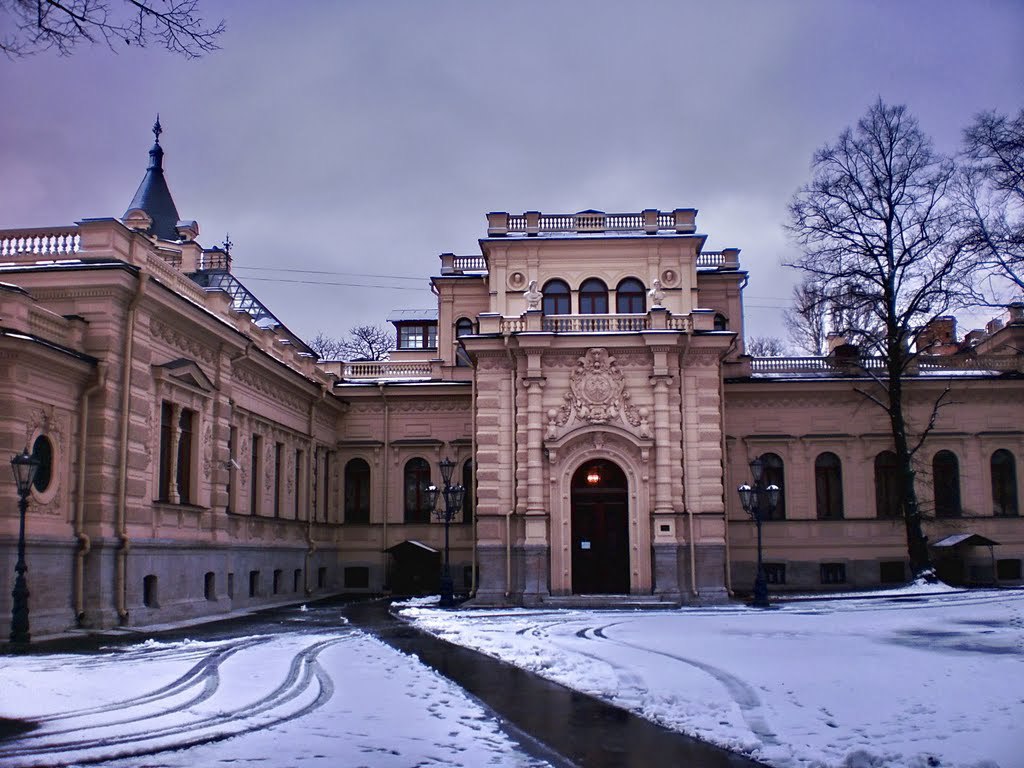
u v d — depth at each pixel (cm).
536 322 3916
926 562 4194
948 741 1108
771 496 3631
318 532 4603
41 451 2534
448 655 2059
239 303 5203
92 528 2662
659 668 1755
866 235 4359
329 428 4862
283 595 4066
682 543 3784
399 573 4812
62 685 1547
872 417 4712
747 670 1706
